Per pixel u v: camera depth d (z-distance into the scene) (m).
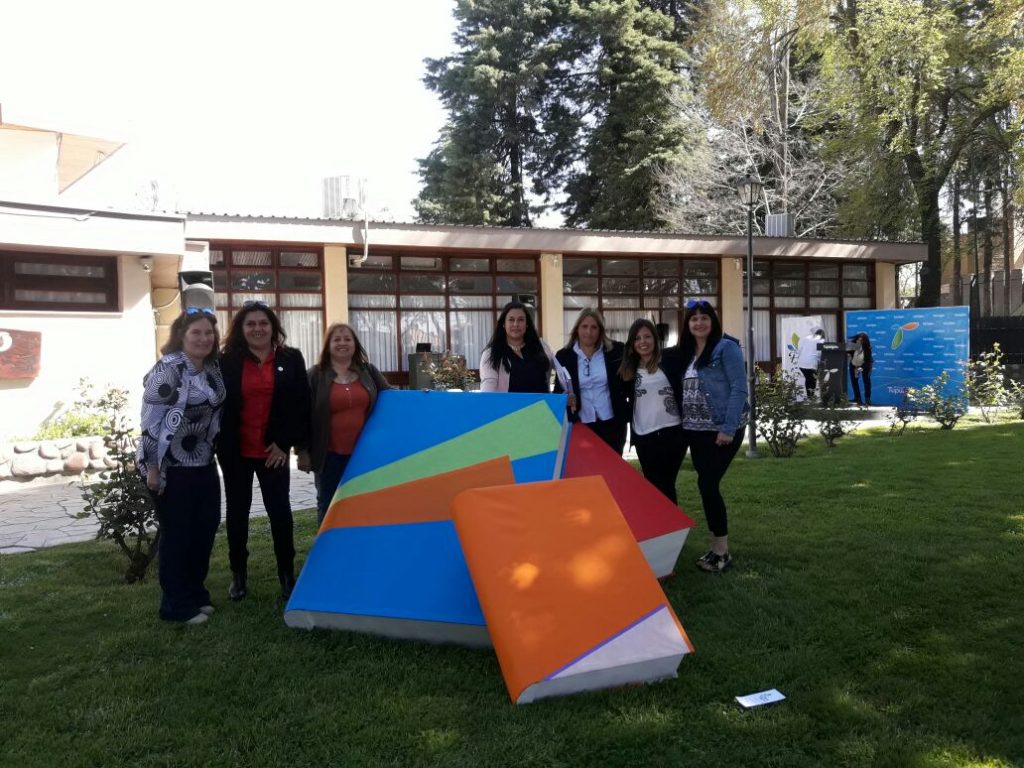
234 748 2.79
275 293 14.82
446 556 3.83
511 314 5.06
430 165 30.80
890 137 20.95
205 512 4.19
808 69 26.53
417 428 4.46
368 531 4.08
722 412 4.68
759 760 2.67
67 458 8.91
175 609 4.08
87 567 5.23
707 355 4.73
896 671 3.31
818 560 4.89
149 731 2.92
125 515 4.81
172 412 3.96
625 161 27.64
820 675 3.29
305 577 4.04
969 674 3.25
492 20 29.98
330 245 14.88
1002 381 14.83
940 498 6.52
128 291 10.42
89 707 3.12
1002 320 20.64
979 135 20.89
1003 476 7.40
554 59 29.94
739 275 18.41
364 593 3.86
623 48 28.11
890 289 20.02
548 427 4.23
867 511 6.16
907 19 18.61
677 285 18.23
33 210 9.19
